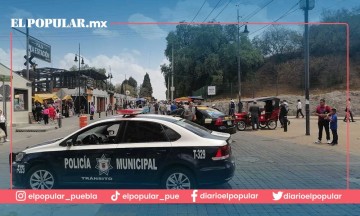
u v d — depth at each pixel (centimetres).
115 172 653
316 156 1162
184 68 6588
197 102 3575
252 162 1048
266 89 6209
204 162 632
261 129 2252
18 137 1909
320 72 6103
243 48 6412
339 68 5906
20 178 688
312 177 837
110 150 657
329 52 6462
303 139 1673
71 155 668
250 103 2325
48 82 5584
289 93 5875
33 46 3419
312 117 3484
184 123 709
